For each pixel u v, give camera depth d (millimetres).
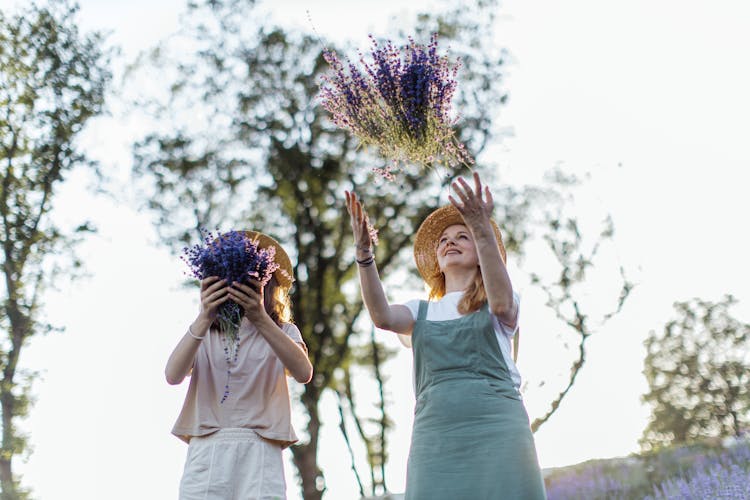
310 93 22797
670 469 8617
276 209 23328
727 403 22031
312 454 21766
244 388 4660
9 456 18062
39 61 20625
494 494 4219
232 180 22688
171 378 4648
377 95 4891
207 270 4711
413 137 4789
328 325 22859
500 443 4316
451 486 4285
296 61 23156
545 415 20141
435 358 4555
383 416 22516
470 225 4508
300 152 22828
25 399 18672
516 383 4602
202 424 4613
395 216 23078
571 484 8930
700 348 22328
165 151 22453
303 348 4984
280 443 4680
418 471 4395
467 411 4395
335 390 22875
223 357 4699
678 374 22391
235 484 4527
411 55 4914
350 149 23094
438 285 5191
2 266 19594
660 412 22375
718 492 6836
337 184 23188
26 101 20562
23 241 19719
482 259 4477
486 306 4676
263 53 23062
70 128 20719
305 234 23219
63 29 20844
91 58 21094
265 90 23000
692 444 9852
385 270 23094
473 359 4516
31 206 20172
